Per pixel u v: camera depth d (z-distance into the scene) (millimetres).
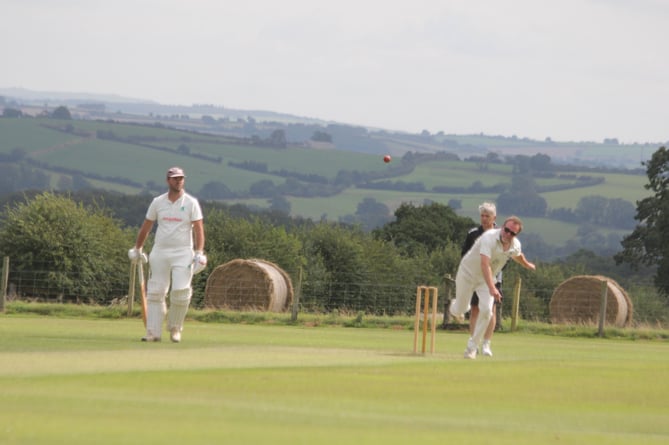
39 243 101250
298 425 15258
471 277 31906
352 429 15094
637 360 31453
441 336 48219
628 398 20750
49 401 16922
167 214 33625
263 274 87000
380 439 14188
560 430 16219
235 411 16562
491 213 33375
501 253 31531
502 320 62188
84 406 16453
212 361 25531
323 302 108188
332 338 41000
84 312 58938
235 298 87812
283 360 26562
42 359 24578
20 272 99438
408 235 174500
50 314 58344
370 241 129125
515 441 14641
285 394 19156
